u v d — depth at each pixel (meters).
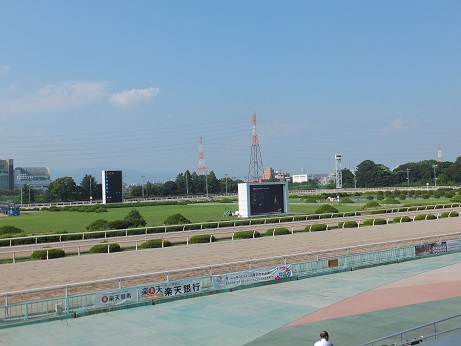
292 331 14.79
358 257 25.33
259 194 55.88
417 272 23.75
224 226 44.91
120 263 27.66
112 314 17.16
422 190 108.00
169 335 14.71
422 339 11.74
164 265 26.97
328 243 34.31
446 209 60.25
